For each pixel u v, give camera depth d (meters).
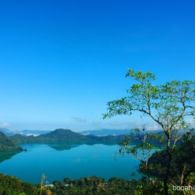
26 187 124.31
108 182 155.00
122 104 17.22
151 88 16.80
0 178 122.94
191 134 16.89
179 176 17.38
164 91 16.94
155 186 17.86
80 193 143.62
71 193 145.50
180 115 16.94
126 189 125.62
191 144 16.77
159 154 17.42
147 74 16.78
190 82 16.77
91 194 138.75
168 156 16.92
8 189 110.75
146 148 16.97
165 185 17.09
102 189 138.12
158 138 17.22
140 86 16.78
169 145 16.94
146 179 18.23
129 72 16.89
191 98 16.88
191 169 16.81
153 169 17.41
